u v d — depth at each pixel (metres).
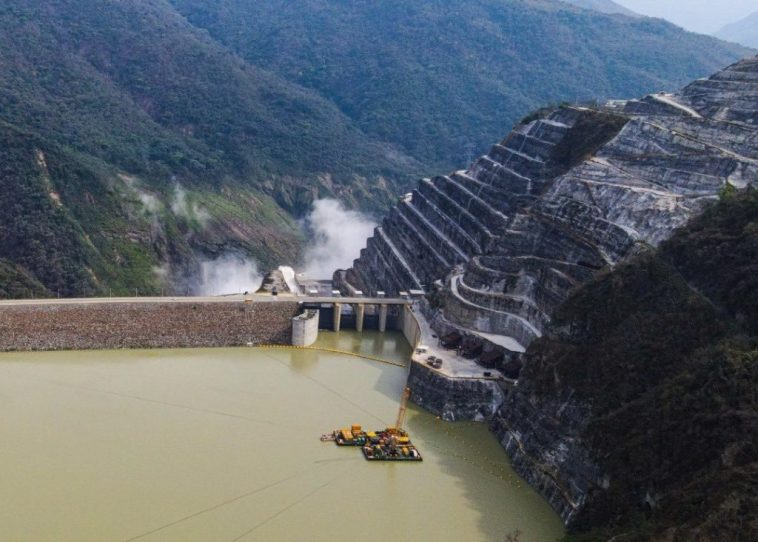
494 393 152.38
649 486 107.94
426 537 116.12
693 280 132.12
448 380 153.00
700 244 134.50
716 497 96.38
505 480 132.25
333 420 149.88
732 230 134.25
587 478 119.81
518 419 141.00
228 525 116.25
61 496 120.81
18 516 115.75
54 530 113.12
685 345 123.19
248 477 128.62
